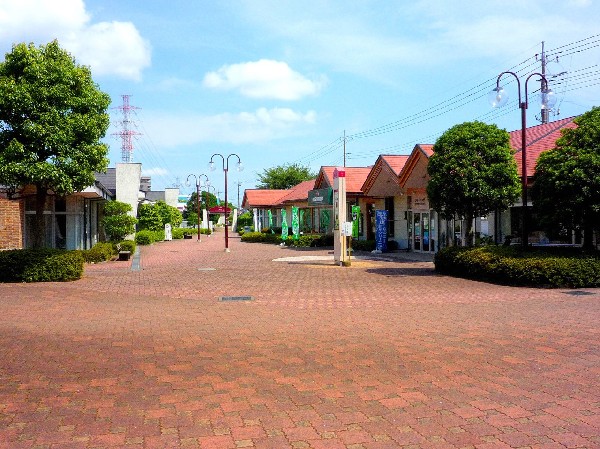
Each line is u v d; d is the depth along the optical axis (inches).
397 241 1101.1
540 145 732.0
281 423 171.8
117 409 184.4
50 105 506.9
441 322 339.0
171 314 374.6
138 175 1314.0
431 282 553.3
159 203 1882.4
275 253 1095.6
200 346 277.1
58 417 176.9
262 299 450.6
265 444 155.8
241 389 206.2
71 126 509.4
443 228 918.4
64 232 886.4
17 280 534.9
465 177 565.0
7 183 511.8
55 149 503.2
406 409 183.6
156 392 202.8
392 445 154.6
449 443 155.6
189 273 669.3
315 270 705.6
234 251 1174.3
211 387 208.8
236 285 546.3
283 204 1781.5
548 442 155.9
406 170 950.4
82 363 243.0
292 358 252.4
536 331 305.6
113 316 362.9
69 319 348.5
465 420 173.5
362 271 684.1
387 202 1141.7
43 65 508.1
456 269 607.2
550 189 499.5
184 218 3597.4
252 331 316.2
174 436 161.5
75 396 197.9
